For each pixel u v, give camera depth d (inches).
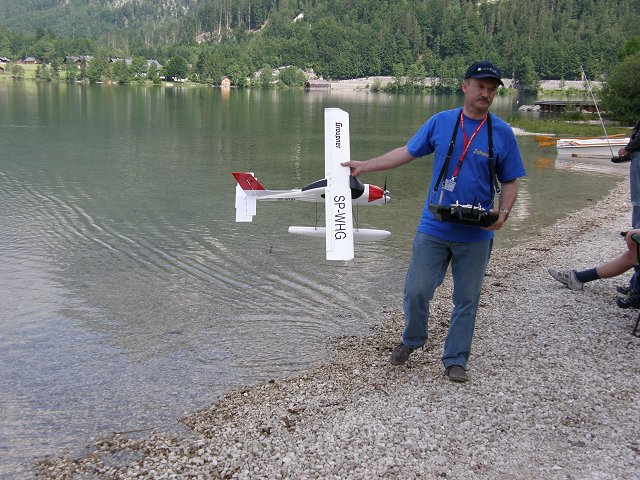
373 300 221.3
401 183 514.6
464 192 125.0
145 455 120.1
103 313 209.9
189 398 147.3
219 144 783.7
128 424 134.6
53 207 385.1
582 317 182.9
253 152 709.3
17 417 138.6
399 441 117.7
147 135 870.4
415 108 1854.1
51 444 126.4
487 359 154.8
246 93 2923.2
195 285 239.9
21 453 122.7
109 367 166.9
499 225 122.7
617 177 563.2
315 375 155.3
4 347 180.5
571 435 118.5
